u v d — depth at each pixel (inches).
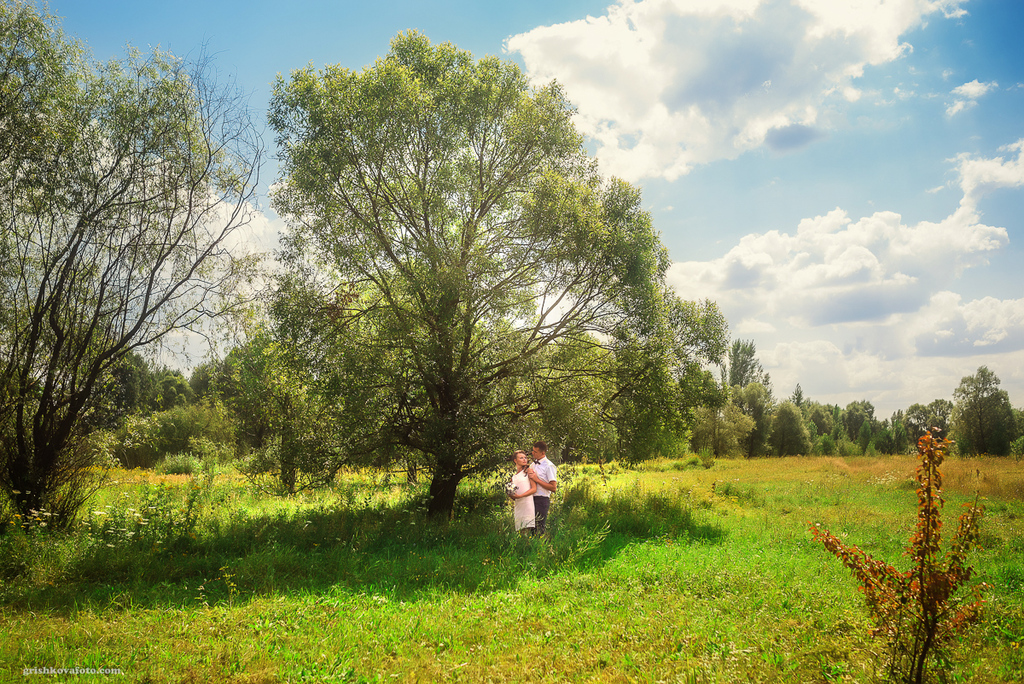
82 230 399.5
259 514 445.7
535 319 486.0
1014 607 211.5
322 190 427.2
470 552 325.7
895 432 3565.5
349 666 175.8
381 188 448.8
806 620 201.3
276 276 436.1
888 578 157.6
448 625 209.8
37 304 390.6
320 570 291.7
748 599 226.8
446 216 448.5
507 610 223.5
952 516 438.3
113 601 231.8
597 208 444.5
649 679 157.6
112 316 417.4
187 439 1398.9
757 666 163.8
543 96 461.1
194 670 171.9
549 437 443.8
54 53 397.4
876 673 155.6
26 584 255.1
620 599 231.8
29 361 389.1
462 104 441.1
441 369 428.5
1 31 378.9
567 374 478.0
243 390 498.6
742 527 410.9
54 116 400.2
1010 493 551.8
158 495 386.6
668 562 287.1
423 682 165.9
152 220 424.5
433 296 415.5
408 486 557.6
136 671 171.5
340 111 420.2
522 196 451.5
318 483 463.8
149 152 425.7
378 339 430.6
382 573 287.1
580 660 175.2
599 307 475.2
